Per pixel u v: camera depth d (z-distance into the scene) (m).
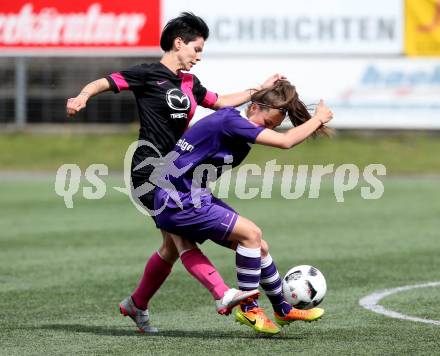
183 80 22.36
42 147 77.56
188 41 22.11
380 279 29.86
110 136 80.19
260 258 20.56
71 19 77.69
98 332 22.12
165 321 23.58
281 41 73.75
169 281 29.70
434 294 27.23
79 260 34.09
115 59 80.25
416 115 72.88
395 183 61.81
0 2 78.12
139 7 76.88
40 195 56.62
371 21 72.94
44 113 82.19
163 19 76.62
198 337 21.44
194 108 22.34
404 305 25.48
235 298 20.14
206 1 74.31
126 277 30.45
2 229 42.81
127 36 77.31
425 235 40.16
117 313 24.69
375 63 73.06
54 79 81.75
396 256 34.62
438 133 75.56
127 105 81.94
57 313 24.66
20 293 27.66
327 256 34.69
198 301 26.36
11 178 66.31
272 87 20.89
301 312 21.66
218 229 20.39
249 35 73.81
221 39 74.06
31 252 36.12
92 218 46.66
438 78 72.56
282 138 20.14
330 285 28.78
